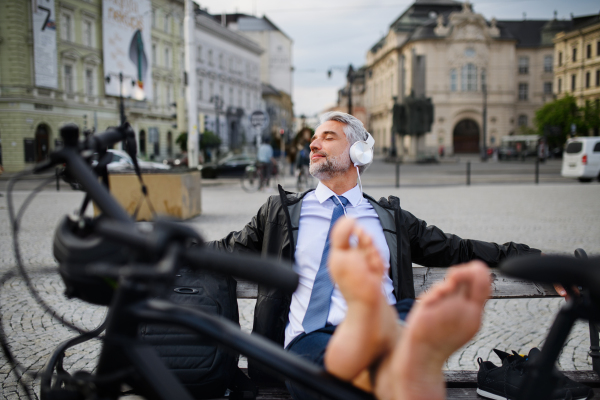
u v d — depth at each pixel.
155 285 0.90
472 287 0.84
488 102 59.75
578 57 58.16
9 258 6.26
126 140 1.35
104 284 0.95
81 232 1.06
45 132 33.66
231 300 2.15
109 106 38.75
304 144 17.00
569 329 1.00
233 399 1.98
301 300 2.03
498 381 2.08
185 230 0.86
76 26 35.47
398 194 15.27
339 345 1.03
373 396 1.07
